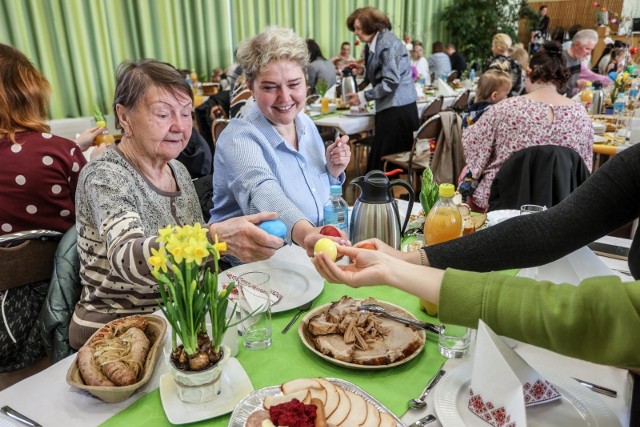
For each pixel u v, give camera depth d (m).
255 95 1.61
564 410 0.75
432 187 1.32
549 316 0.64
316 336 0.95
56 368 0.90
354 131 4.09
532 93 2.26
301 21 7.29
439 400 0.77
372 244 1.01
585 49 4.73
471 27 9.29
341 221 1.59
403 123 4.16
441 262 0.98
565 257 0.98
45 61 5.02
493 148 2.38
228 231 1.03
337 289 1.19
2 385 1.46
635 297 0.60
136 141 1.27
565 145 2.16
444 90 5.40
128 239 1.02
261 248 1.01
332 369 0.88
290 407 0.66
